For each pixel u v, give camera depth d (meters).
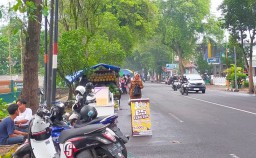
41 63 43.03
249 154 9.67
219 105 24.34
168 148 10.77
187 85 37.84
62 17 25.52
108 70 27.20
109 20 44.34
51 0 15.24
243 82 50.31
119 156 7.25
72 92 22.88
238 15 37.78
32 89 13.54
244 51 39.97
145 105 13.22
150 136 12.98
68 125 8.75
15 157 8.03
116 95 24.98
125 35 47.19
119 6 50.56
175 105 25.22
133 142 11.90
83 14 25.61
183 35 71.62
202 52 83.88
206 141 11.70
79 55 21.08
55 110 8.35
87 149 7.32
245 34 39.44
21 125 10.39
